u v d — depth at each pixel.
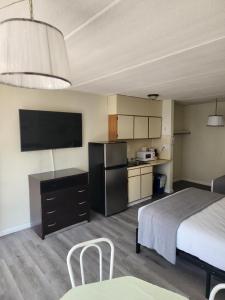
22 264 2.46
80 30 1.55
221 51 1.96
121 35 1.63
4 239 3.01
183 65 2.36
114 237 3.09
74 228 3.36
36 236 3.09
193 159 6.29
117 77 2.85
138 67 2.42
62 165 3.73
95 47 1.85
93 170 4.00
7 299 1.97
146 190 4.62
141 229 2.57
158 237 2.36
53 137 3.47
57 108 3.57
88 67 2.40
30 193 3.25
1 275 2.28
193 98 4.87
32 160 3.33
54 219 3.10
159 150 5.32
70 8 1.28
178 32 1.59
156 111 4.99
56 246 2.84
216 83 3.23
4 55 0.86
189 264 2.48
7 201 3.12
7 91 3.00
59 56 0.97
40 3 1.22
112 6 1.26
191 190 3.36
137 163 4.69
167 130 5.07
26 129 3.15
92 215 3.88
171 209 2.56
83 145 4.02
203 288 2.10
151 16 1.37
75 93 3.81
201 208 2.60
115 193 3.91
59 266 2.42
